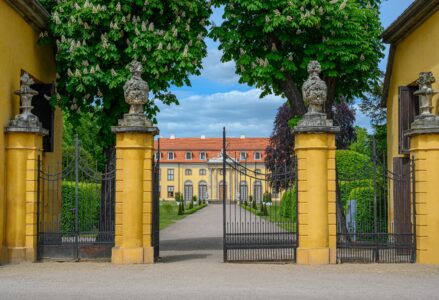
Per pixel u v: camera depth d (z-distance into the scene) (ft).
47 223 50.03
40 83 55.77
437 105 46.55
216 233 79.10
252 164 301.02
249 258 45.73
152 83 51.67
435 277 35.99
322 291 30.60
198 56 53.26
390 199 58.49
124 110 53.57
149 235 43.01
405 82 54.95
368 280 34.63
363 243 44.39
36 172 44.73
